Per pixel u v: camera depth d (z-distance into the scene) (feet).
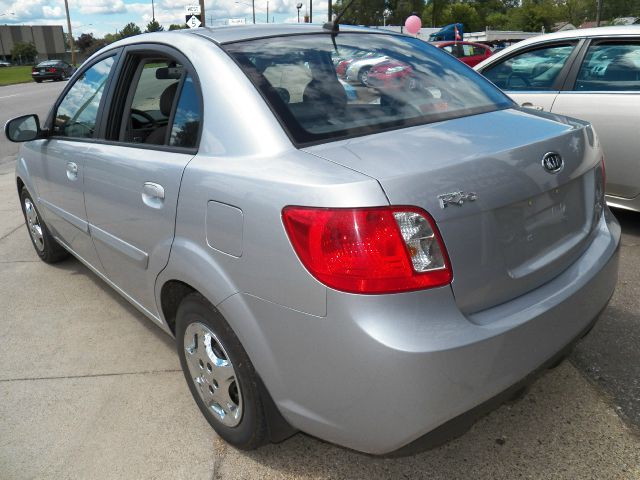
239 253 6.41
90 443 8.14
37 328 11.67
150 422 8.54
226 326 6.91
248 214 6.24
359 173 5.74
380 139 6.59
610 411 8.13
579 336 7.00
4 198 22.86
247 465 7.57
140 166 8.20
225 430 7.70
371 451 5.99
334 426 6.08
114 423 8.55
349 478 7.27
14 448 8.13
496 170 6.15
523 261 6.52
